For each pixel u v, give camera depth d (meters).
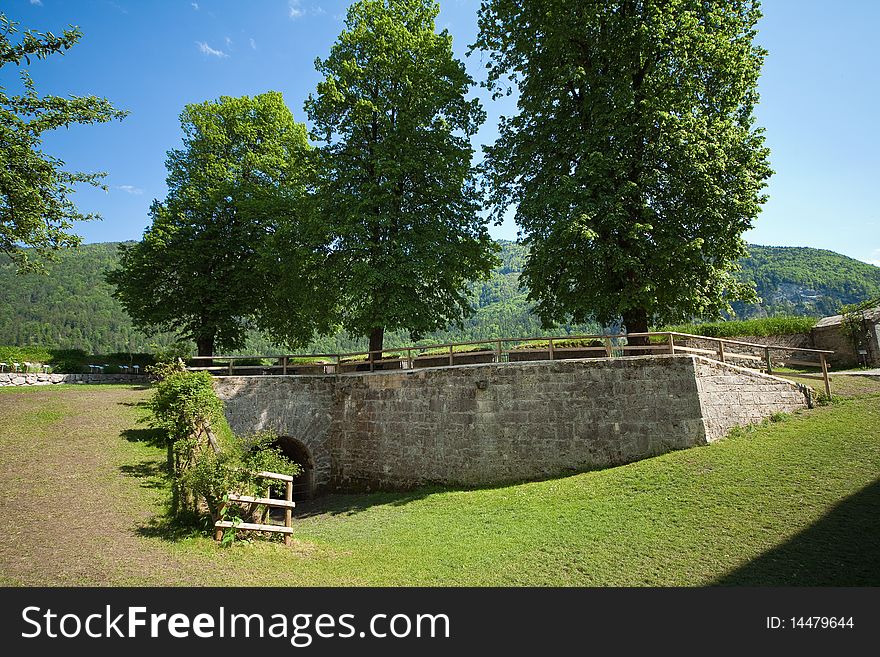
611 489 12.33
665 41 17.20
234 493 9.63
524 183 20.52
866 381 16.39
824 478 10.33
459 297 22.69
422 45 20.77
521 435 15.48
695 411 13.80
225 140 28.03
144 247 26.05
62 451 11.82
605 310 18.62
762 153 17.73
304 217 21.08
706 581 7.82
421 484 16.89
